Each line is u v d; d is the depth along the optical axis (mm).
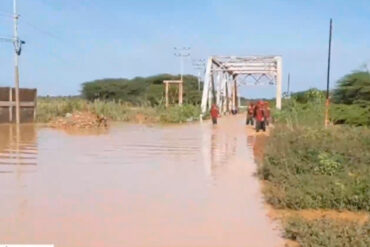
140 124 137375
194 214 31000
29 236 26125
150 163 54281
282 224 28266
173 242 25344
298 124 94375
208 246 24750
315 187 34188
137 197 35938
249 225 28469
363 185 33344
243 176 45500
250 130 112625
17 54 116375
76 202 34156
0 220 29203
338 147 48938
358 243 22875
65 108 142375
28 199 34969
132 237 26156
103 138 86125
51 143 75438
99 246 24656
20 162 53875
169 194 37062
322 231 24656
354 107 112438
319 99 135875
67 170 48656
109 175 45812
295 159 43688
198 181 42812
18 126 112688
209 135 96375
